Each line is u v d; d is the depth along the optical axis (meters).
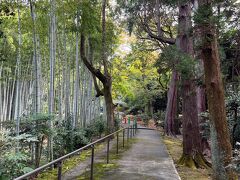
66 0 11.04
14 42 10.71
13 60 11.19
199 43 6.18
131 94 27.19
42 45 13.97
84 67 17.53
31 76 15.69
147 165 8.77
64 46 13.53
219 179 6.06
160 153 11.33
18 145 7.30
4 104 18.62
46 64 16.48
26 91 19.33
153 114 34.50
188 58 8.39
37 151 7.75
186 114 9.87
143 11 16.52
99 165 8.56
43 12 10.23
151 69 29.03
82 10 12.41
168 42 14.73
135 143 14.56
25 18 10.17
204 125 11.42
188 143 9.66
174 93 22.30
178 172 8.47
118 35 20.19
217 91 6.21
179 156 11.36
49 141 8.63
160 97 35.00
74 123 13.48
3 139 6.93
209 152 12.20
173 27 19.16
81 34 14.27
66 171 7.73
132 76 30.48
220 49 9.01
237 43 10.35
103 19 14.89
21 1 9.04
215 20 5.79
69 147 10.59
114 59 23.52
